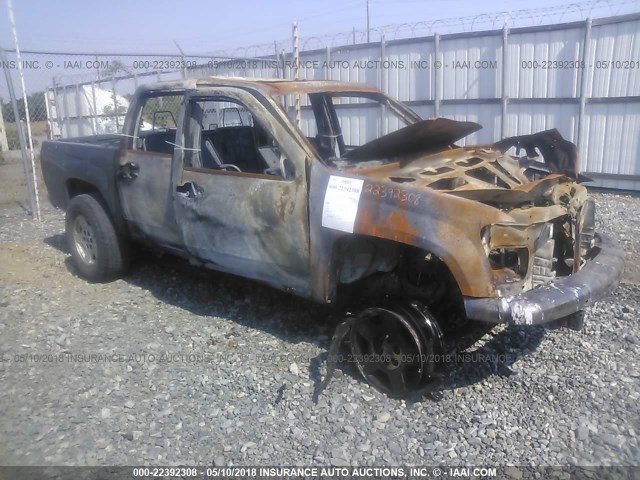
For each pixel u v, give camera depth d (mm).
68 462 3016
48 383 3775
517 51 10242
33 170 8562
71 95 17094
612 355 4027
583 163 10094
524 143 4855
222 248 4383
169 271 5824
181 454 3105
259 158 4961
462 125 4129
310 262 3855
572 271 3715
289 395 3623
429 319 3480
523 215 3283
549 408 3453
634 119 9414
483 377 3807
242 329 4539
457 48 10852
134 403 3555
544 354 4066
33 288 5473
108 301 5148
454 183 3900
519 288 3293
